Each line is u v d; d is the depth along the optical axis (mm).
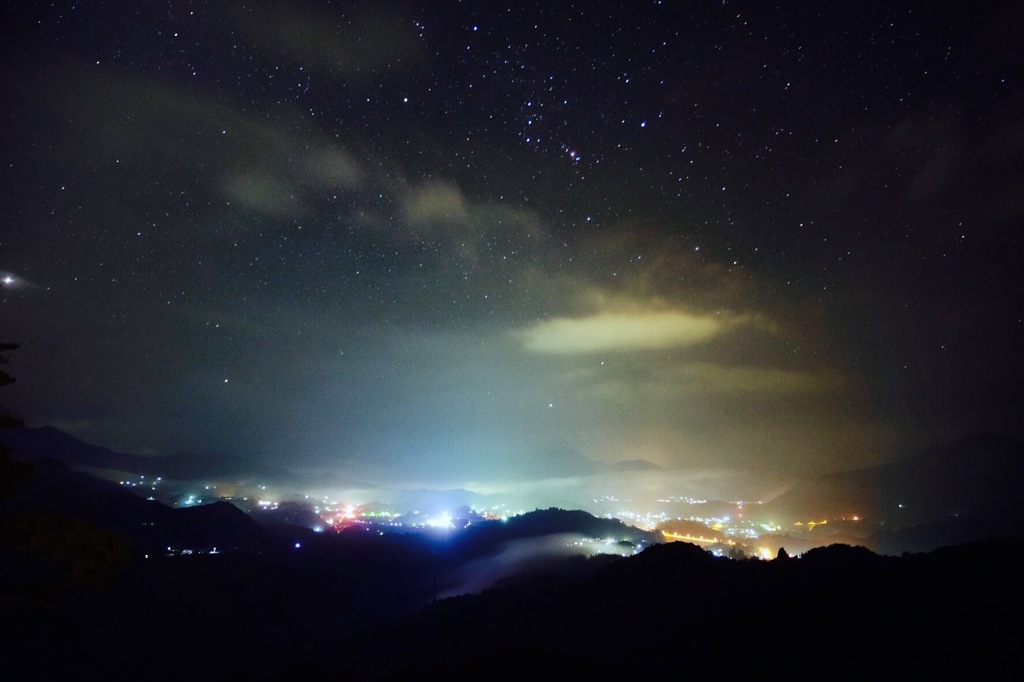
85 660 24359
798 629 18641
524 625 24219
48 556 11297
